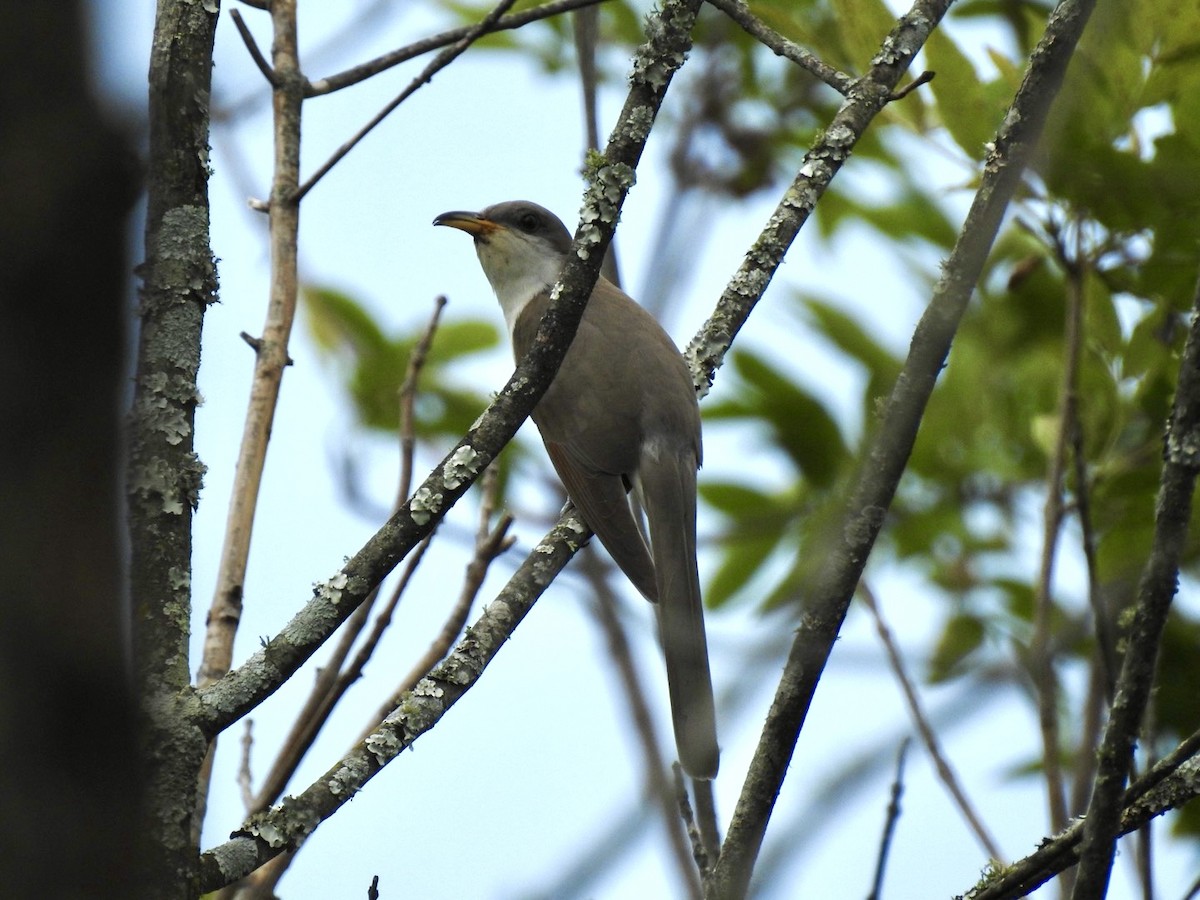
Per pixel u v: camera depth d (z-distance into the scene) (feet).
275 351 24.03
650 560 30.42
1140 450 31.37
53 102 7.55
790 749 18.02
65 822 7.53
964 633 32.30
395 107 25.22
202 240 18.56
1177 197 26.71
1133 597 29.63
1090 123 27.89
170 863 16.01
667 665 26.16
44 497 7.64
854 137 25.12
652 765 24.31
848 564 18.11
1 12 7.39
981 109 29.35
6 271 7.59
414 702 18.89
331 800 17.54
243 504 22.84
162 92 18.65
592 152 19.92
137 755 7.93
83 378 7.80
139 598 17.20
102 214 7.80
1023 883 18.10
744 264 26.66
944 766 22.89
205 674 21.58
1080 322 27.50
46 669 7.55
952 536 33.76
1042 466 33.53
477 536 24.20
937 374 18.52
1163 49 27.78
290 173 25.25
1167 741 29.99
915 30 24.80
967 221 19.13
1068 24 19.72
